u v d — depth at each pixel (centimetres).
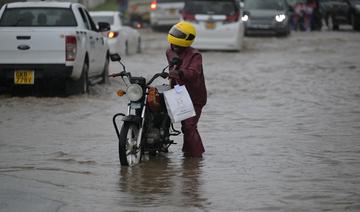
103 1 11475
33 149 2227
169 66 2030
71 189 1756
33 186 1781
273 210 1577
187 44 2044
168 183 1822
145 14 9138
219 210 1578
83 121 2722
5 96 3397
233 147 2277
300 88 3697
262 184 1811
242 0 7831
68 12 3462
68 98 3312
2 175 1892
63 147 2256
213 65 4856
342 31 8962
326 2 9219
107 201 1650
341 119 2797
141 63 4953
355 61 5094
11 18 3422
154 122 2066
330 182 1828
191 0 5931
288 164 2038
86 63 3472
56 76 3281
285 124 2689
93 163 2039
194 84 2059
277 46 6456
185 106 1995
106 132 2505
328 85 3806
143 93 2000
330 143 2334
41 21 3428
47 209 1576
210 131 2556
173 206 1609
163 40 7169
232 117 2852
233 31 5853
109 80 4056
